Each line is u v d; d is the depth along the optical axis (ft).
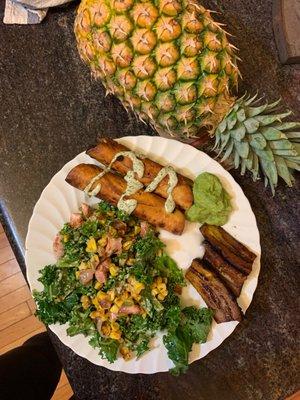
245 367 1.22
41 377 1.46
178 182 1.13
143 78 0.98
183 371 1.14
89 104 1.24
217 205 1.11
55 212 1.15
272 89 1.26
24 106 1.23
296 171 1.25
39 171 1.23
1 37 1.23
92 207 1.17
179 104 1.02
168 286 1.16
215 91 1.02
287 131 1.13
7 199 1.23
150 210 1.13
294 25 1.22
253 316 1.22
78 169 1.12
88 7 0.96
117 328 1.14
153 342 1.17
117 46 0.95
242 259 1.14
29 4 1.19
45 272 1.14
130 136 1.17
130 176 1.13
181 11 0.96
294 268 1.24
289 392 1.22
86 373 1.21
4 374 1.37
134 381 1.21
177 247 1.17
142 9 0.93
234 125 1.08
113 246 1.12
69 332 1.14
